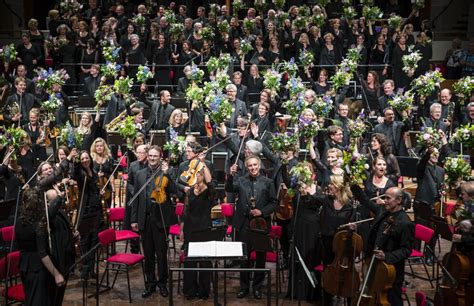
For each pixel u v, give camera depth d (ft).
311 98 43.14
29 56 57.21
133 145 39.52
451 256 25.89
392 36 61.41
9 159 35.73
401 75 56.34
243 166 36.01
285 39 59.47
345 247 26.84
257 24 61.31
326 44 57.52
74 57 58.65
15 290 26.66
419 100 49.06
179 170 33.01
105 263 35.55
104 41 57.00
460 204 28.32
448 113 42.09
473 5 74.79
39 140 41.52
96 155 36.60
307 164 29.81
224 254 25.29
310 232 29.68
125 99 45.96
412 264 33.35
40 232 24.67
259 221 29.63
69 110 52.75
